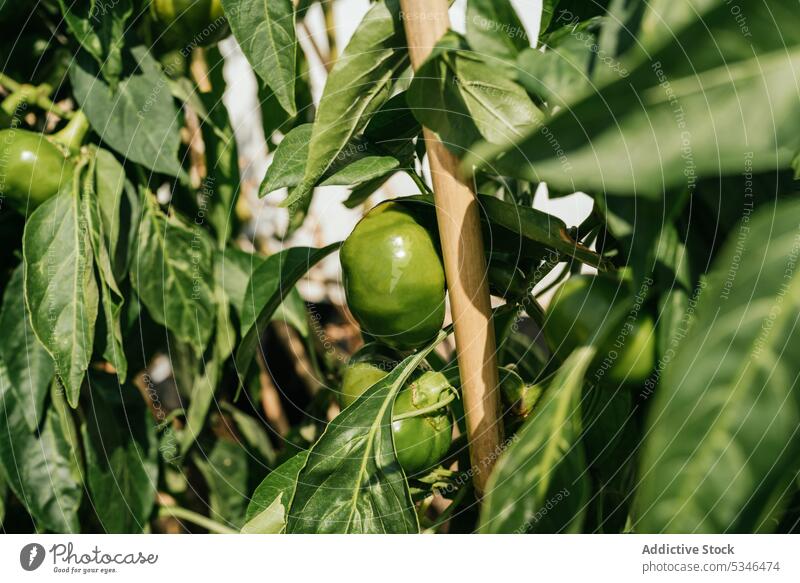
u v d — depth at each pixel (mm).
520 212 439
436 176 436
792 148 279
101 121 590
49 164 574
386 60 447
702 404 272
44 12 647
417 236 442
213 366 702
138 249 650
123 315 661
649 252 352
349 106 449
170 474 799
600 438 483
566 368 403
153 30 623
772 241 304
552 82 362
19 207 587
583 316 420
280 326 947
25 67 642
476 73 392
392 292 434
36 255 543
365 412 468
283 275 583
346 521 459
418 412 478
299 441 756
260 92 706
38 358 619
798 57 272
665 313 377
